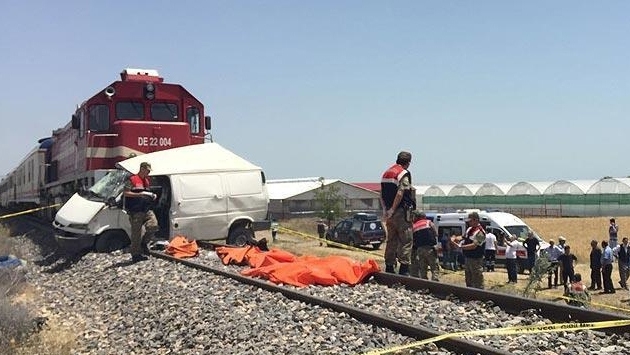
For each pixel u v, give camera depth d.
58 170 28.19
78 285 15.16
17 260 17.16
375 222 43.28
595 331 7.30
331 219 63.94
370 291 10.81
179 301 11.13
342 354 7.06
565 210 82.62
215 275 12.90
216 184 18.45
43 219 31.44
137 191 16.16
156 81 21.70
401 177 11.80
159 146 20.64
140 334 10.09
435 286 10.31
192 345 8.67
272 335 8.24
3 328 10.42
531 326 7.66
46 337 10.47
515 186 94.88
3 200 48.81
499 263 32.31
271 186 91.56
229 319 9.32
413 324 7.89
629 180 78.19
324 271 11.61
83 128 21.05
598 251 25.81
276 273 11.72
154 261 15.57
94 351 9.71
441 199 105.19
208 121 22.47
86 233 17.59
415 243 13.80
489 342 7.11
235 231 18.69
